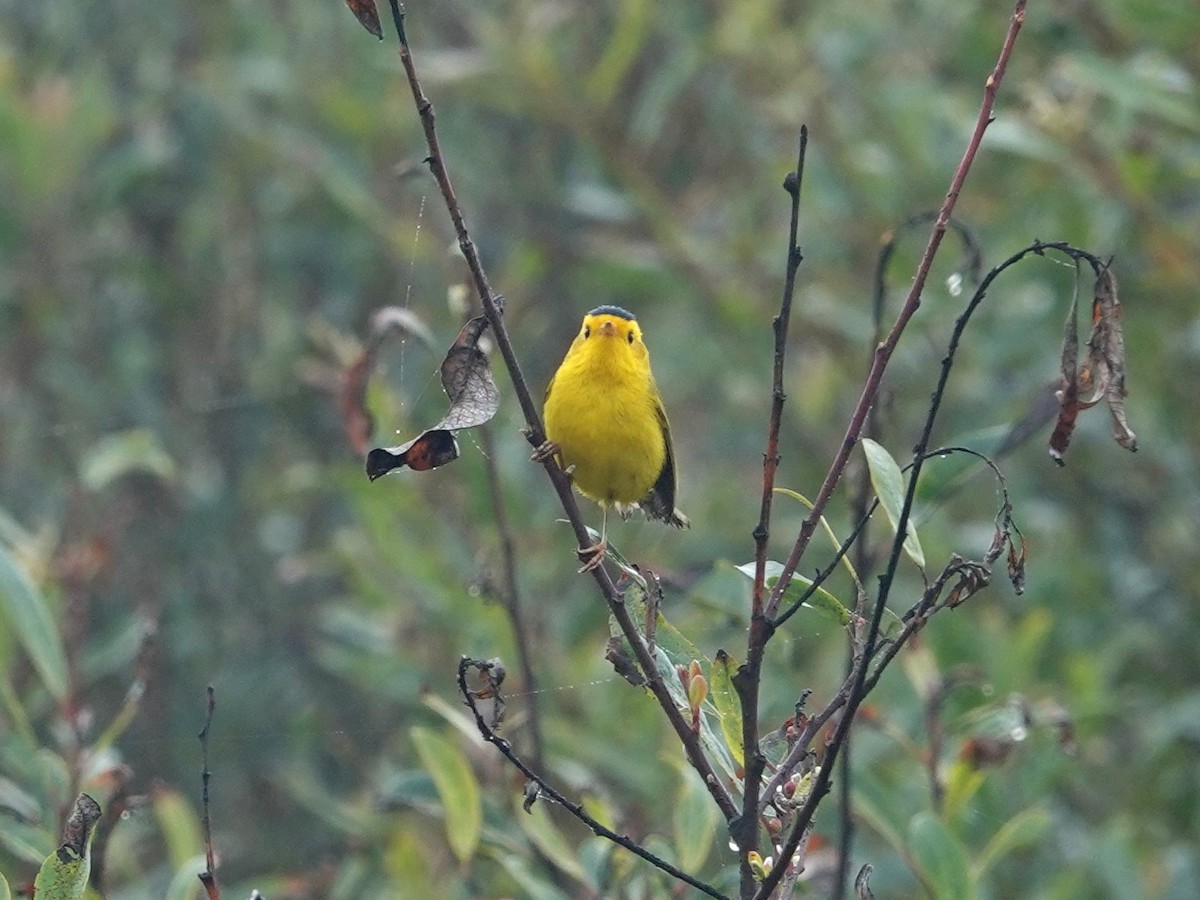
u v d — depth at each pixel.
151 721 13.97
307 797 10.91
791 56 14.26
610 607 5.48
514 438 12.44
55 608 9.26
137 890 9.57
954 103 13.16
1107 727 12.55
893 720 10.18
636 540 13.37
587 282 15.26
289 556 15.24
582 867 7.27
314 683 14.78
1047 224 12.98
